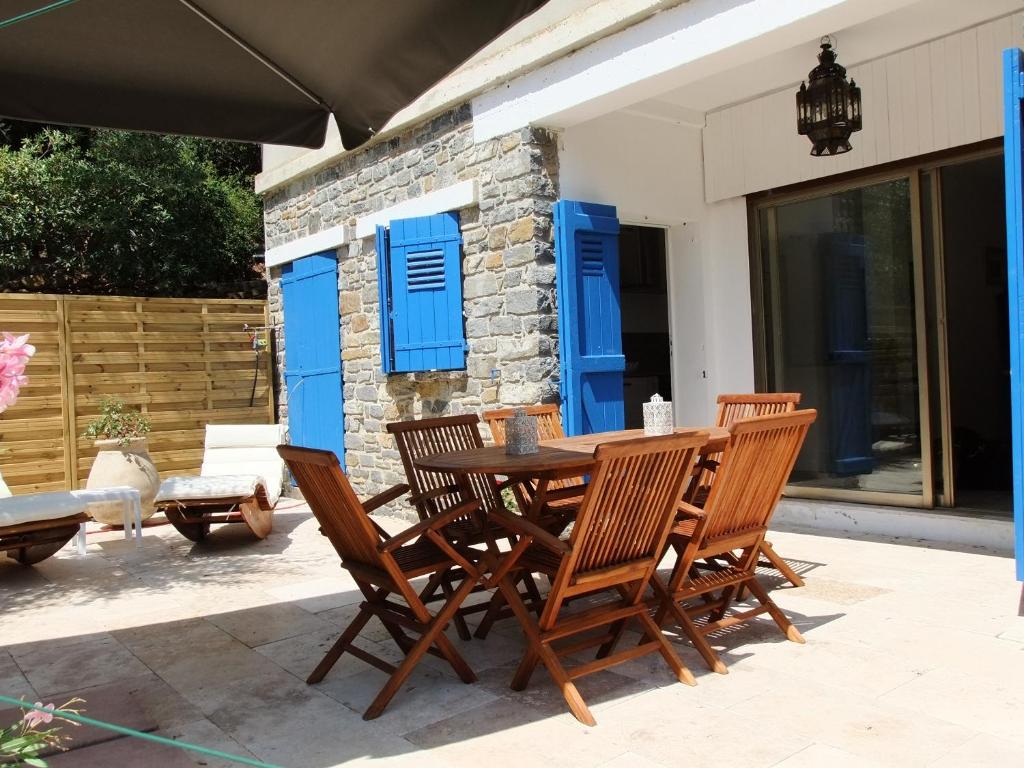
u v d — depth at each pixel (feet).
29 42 9.05
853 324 18.52
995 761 7.47
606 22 15.53
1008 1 14.47
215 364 27.12
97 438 23.71
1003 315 22.47
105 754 8.37
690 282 21.15
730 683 9.61
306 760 8.09
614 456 8.53
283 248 27.04
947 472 17.02
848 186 18.26
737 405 15.08
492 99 18.51
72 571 17.37
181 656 11.50
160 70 9.98
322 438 25.63
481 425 19.15
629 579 9.67
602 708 9.08
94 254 29.35
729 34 13.96
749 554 11.10
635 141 19.45
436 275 19.94
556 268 17.74
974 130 15.72
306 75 10.29
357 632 10.39
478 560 10.32
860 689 9.21
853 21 13.17
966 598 12.30
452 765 7.86
